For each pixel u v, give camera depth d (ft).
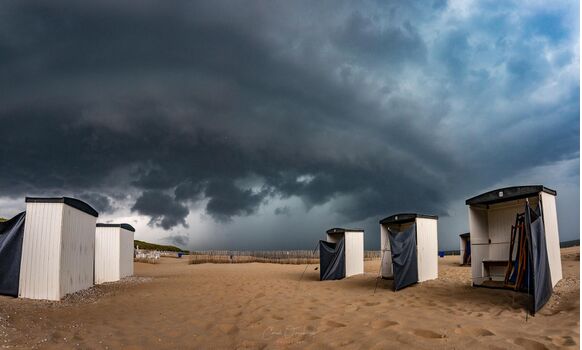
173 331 22.90
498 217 38.04
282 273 67.87
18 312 24.91
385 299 33.12
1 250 31.94
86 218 39.78
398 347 17.94
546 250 28.48
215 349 19.47
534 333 19.53
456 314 25.22
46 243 32.45
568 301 26.23
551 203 32.55
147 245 181.88
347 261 55.06
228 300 34.81
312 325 23.79
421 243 43.11
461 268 59.67
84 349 18.40
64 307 29.43
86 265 40.24
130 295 38.47
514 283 34.01
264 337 21.49
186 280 55.11
